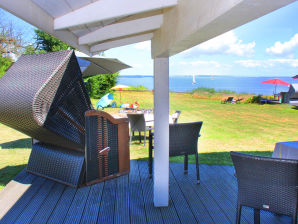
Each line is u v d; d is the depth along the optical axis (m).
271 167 1.86
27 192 3.24
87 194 3.17
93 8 1.69
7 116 2.96
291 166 1.78
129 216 2.64
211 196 3.08
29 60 3.26
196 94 20.02
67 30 2.26
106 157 3.55
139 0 1.58
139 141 6.23
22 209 2.80
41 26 1.63
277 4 0.83
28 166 3.85
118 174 3.74
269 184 1.92
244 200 2.06
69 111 3.13
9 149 5.55
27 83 2.84
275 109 13.90
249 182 2.00
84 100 3.39
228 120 10.56
